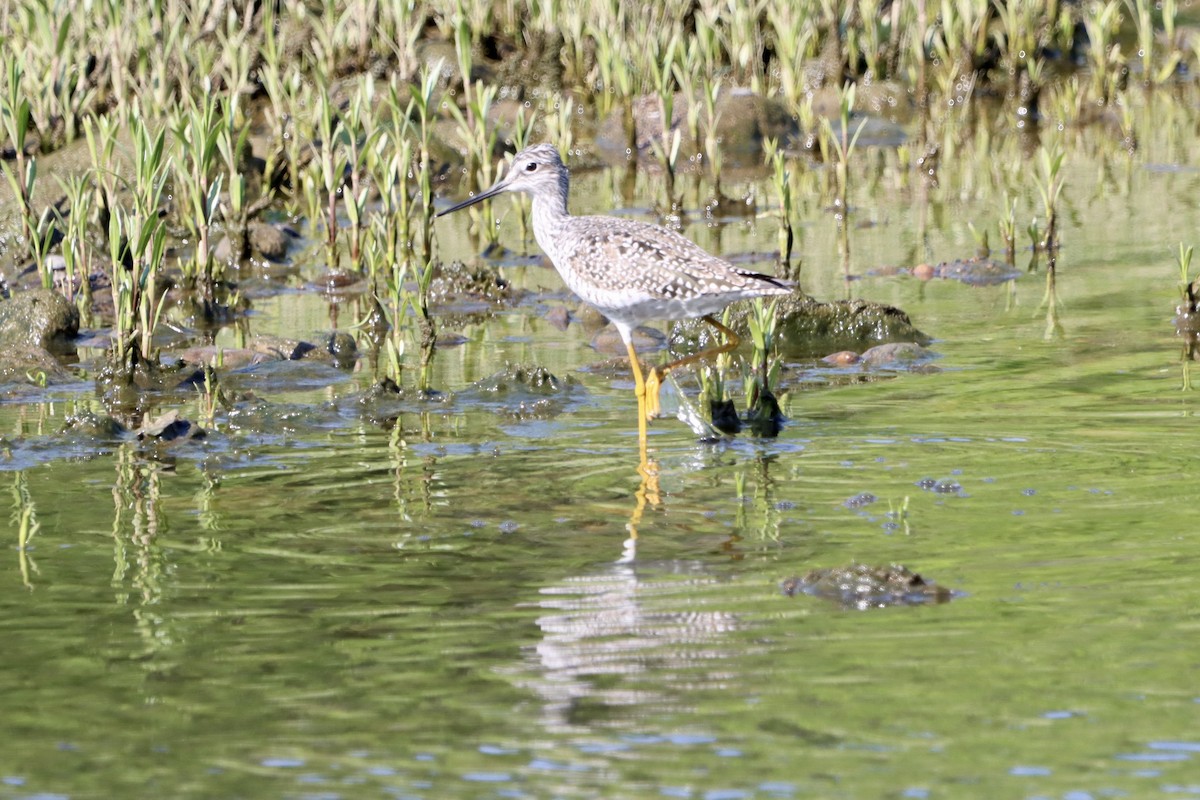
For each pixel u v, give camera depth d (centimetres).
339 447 1245
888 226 2223
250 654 807
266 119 2667
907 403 1336
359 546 985
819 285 1875
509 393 1410
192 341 1686
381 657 798
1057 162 1959
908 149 2820
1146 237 2067
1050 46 3391
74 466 1195
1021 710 716
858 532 980
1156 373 1408
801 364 1532
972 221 2230
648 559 944
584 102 3050
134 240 1490
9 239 2080
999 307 1741
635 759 679
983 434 1217
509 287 1908
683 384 1465
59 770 682
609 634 821
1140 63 3406
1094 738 688
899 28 3234
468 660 791
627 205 2420
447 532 1011
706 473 1139
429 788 658
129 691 764
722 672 766
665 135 2341
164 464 1199
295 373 1523
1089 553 921
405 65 2842
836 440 1220
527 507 1064
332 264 2023
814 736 696
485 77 3038
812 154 2847
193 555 970
